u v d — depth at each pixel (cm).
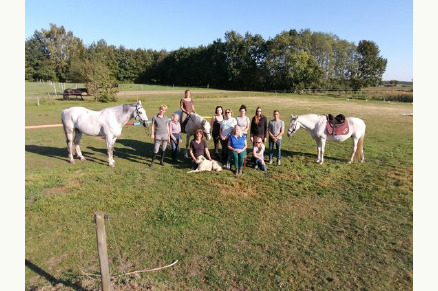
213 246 429
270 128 809
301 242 444
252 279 362
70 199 570
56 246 424
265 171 758
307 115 816
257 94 4172
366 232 472
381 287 351
